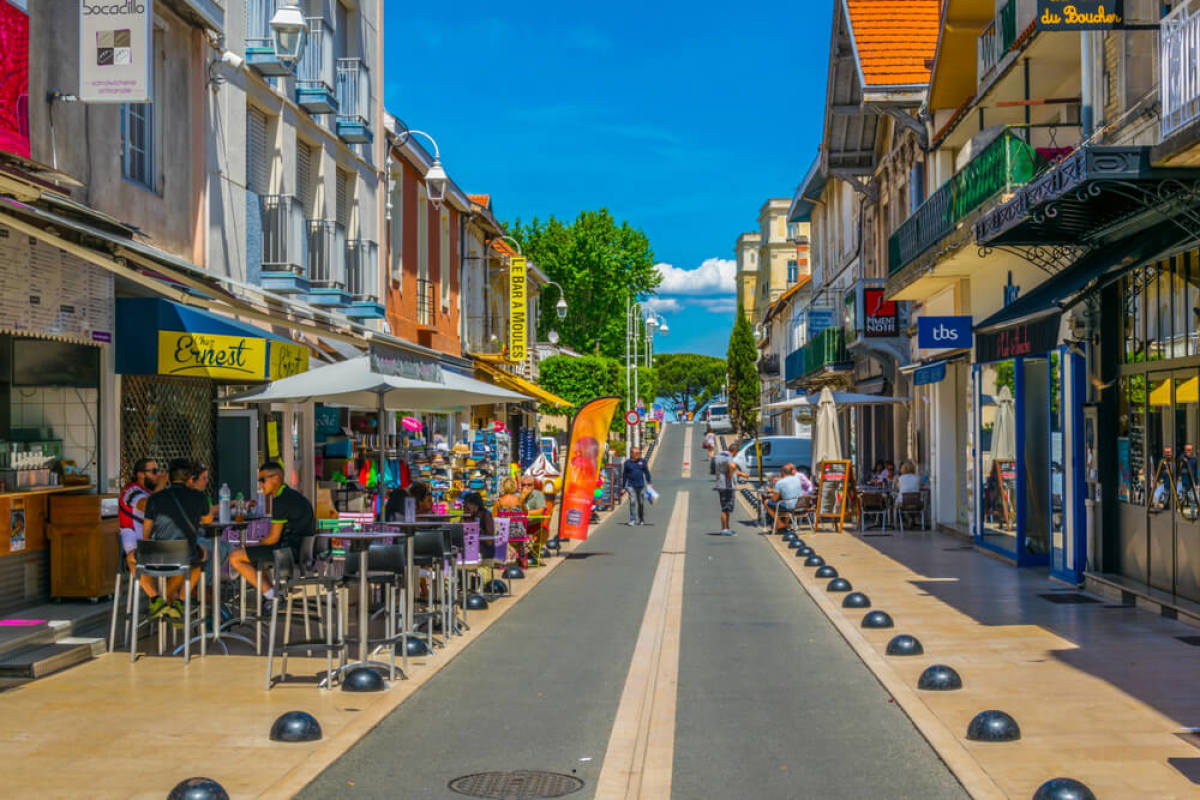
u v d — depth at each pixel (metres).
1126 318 14.14
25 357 12.11
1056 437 15.57
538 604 14.55
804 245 70.81
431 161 29.03
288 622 10.70
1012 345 17.88
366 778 6.79
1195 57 9.86
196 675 9.75
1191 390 12.25
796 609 13.95
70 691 9.09
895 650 10.47
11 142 10.71
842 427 42.09
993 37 20.27
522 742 7.65
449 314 32.84
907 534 24.20
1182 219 11.77
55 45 12.36
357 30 23.20
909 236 22.55
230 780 6.62
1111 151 10.64
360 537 10.65
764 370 76.88
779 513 25.52
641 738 7.73
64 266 12.36
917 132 25.05
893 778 6.72
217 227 16.55
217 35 16.44
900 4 27.03
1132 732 7.54
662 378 161.00
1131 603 13.31
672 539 24.77
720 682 9.58
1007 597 14.19
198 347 13.90
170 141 15.25
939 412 24.69
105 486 13.22
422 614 11.60
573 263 82.75
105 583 12.12
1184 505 12.50
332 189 21.77
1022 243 14.52
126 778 6.66
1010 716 7.51
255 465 17.67
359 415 23.92
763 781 6.69
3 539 11.25
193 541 10.91
